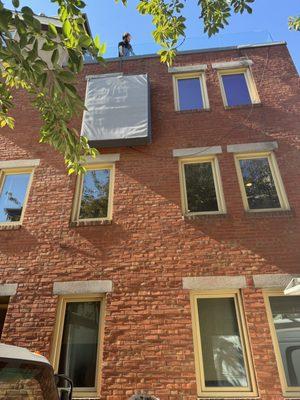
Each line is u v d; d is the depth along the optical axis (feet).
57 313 18.80
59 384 17.01
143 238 20.58
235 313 18.26
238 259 19.34
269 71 27.76
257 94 26.61
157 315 18.06
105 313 18.45
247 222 20.53
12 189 24.03
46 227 21.58
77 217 22.44
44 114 13.03
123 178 23.21
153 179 22.97
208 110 25.96
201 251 19.80
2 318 21.43
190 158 23.93
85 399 16.31
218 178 22.86
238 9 16.30
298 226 20.15
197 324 17.99
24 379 8.84
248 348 17.08
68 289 19.21
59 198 22.79
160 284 18.95
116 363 16.97
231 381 16.55
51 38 10.08
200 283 18.74
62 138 13.23
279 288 18.38
